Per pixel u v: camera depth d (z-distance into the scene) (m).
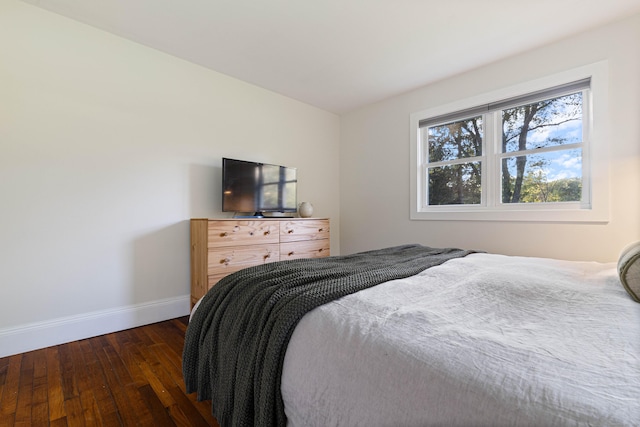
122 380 1.55
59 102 2.01
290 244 2.88
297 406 0.71
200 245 2.43
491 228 2.62
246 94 3.03
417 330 0.67
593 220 2.13
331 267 1.28
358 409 0.61
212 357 1.05
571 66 2.23
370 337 0.67
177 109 2.56
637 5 1.89
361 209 3.69
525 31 2.17
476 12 1.97
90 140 2.13
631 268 0.87
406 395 0.55
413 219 3.18
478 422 0.47
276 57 2.54
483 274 1.15
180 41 2.32
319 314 0.79
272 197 3.07
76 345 1.98
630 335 0.63
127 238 2.29
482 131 2.76
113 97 2.23
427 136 3.16
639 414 0.40
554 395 0.45
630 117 2.00
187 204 2.62
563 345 0.59
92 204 2.14
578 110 2.27
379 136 3.51
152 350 1.91
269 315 0.85
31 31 1.91
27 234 1.90
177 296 2.56
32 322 1.91
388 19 2.05
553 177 2.39
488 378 0.50
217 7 1.94
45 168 1.96
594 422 0.40
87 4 1.91
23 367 1.68
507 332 0.66
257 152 3.12
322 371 0.69
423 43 2.33
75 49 2.07
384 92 3.25
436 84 3.01
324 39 2.29
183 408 1.34
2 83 1.82
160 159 2.46
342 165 3.92
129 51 2.30
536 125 2.47
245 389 0.83
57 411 1.31
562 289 0.96
